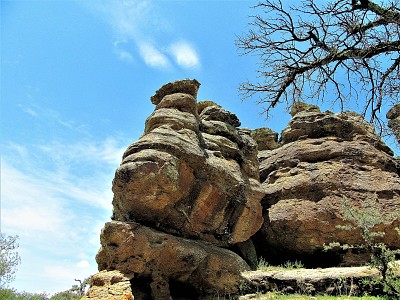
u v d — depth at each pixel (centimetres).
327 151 1744
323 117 1912
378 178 1623
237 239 1398
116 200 1250
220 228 1351
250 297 1146
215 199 1330
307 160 1773
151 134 1284
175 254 1145
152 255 1106
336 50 752
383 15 699
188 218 1257
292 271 1227
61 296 1441
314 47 801
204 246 1274
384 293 993
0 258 1272
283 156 1856
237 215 1404
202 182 1307
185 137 1338
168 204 1196
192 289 1224
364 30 723
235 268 1266
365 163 1694
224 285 1220
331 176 1605
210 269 1226
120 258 1083
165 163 1170
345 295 1033
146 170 1141
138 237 1095
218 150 1481
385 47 705
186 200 1273
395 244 1395
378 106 803
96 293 978
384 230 1403
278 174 1783
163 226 1221
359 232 1420
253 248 1534
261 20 859
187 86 1574
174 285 1212
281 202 1639
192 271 1194
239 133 1725
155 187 1148
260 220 1486
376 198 1530
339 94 904
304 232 1498
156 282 1119
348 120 1889
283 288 1159
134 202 1153
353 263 1396
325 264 1476
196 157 1285
